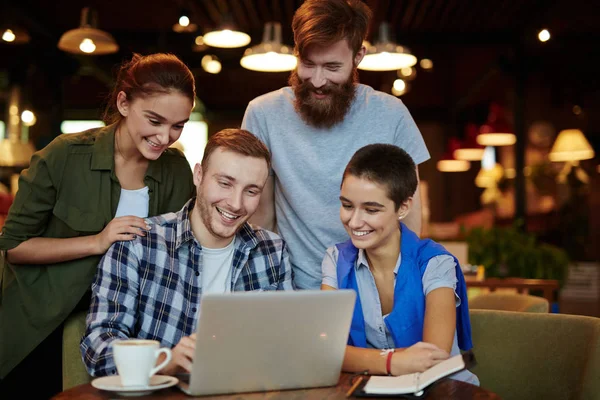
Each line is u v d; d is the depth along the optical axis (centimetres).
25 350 220
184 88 209
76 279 215
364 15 215
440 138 1557
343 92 217
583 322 202
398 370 173
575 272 977
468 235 602
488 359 218
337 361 164
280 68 607
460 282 197
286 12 790
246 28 883
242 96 1446
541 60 912
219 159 193
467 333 198
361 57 225
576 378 198
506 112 1245
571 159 931
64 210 222
